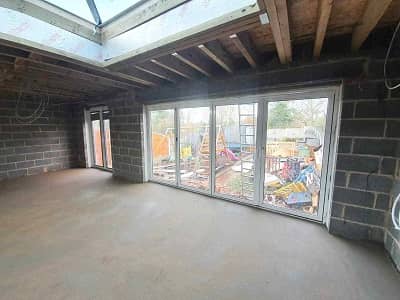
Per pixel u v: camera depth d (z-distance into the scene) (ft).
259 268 5.79
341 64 6.93
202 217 8.97
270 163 9.39
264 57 8.50
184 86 11.30
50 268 5.77
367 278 5.39
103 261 6.10
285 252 6.49
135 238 7.34
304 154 8.52
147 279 5.40
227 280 5.36
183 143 12.57
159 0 6.28
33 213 9.39
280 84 8.27
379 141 6.50
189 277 5.47
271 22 5.05
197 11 5.57
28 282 5.25
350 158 6.99
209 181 11.55
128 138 14.92
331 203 7.52
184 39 6.10
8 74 9.96
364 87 6.58
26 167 16.71
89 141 19.88
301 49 7.63
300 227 8.04
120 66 8.41
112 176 16.39
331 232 7.59
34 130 17.12
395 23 5.90
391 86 6.18
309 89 7.80
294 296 4.85
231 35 5.88
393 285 5.16
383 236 6.73
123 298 4.81
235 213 9.36
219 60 7.80
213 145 11.09
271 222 8.47
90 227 8.12
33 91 14.30
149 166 14.70
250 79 9.04
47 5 6.61
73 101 18.60
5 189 13.00
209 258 6.24
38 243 6.98
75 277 5.44
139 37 7.02
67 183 14.39
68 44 7.24
